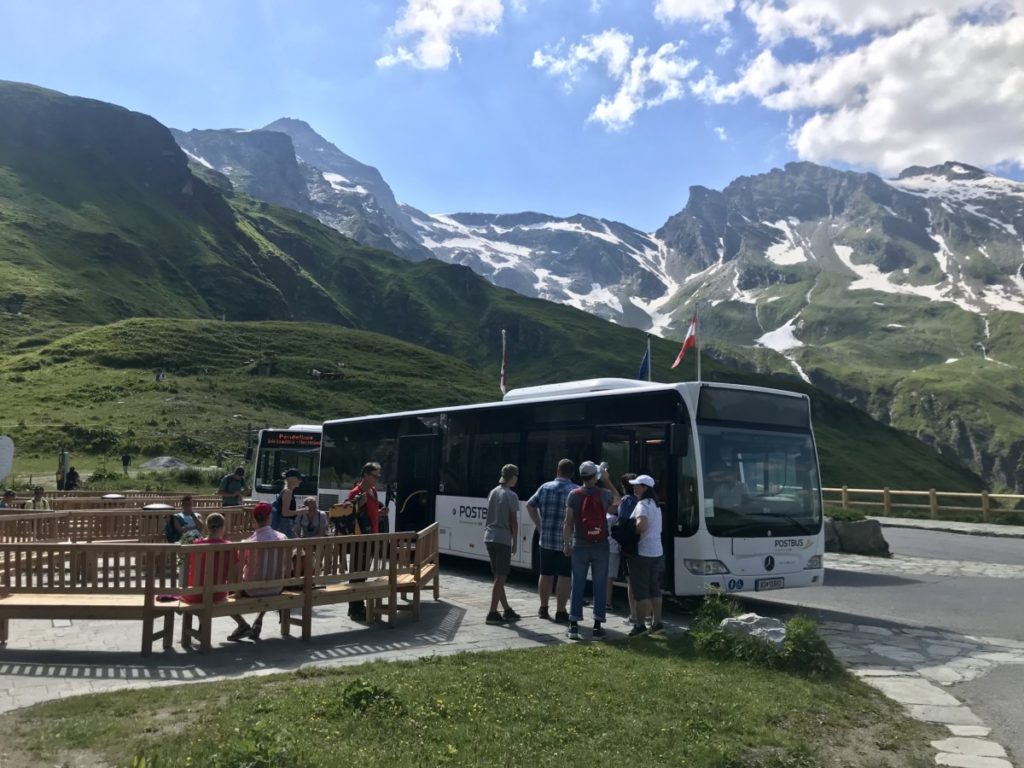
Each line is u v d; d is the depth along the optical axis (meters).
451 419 18.44
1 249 158.12
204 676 8.41
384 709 6.65
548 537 11.84
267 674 8.23
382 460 20.69
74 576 9.63
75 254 171.25
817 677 8.53
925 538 28.88
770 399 13.70
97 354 103.19
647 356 23.59
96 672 8.53
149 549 9.39
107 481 47.69
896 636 11.64
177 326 119.31
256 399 88.81
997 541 27.86
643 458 13.51
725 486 12.80
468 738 6.12
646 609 10.84
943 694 8.41
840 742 6.71
